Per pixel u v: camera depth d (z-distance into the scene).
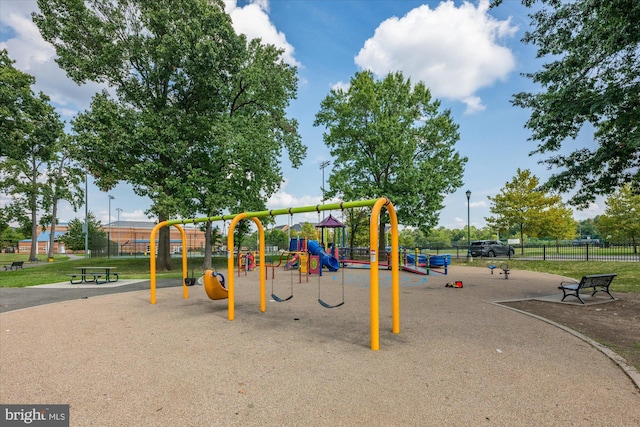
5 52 27.42
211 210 19.16
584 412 3.12
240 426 2.89
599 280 8.80
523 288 11.38
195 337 5.63
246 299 9.52
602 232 27.33
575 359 4.48
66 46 20.38
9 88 26.17
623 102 8.77
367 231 34.38
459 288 11.46
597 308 7.86
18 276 17.88
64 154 33.97
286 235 55.41
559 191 11.09
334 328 6.18
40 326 6.47
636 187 10.41
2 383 3.81
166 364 4.37
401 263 18.84
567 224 30.45
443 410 3.15
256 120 22.58
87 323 6.68
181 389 3.63
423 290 11.05
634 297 9.15
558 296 9.54
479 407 3.20
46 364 4.40
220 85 19.72
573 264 18.14
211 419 3.01
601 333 5.77
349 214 32.09
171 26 19.16
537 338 5.43
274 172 22.84
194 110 21.67
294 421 2.97
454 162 24.83
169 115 20.44
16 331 6.11
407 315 7.16
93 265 25.20
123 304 8.80
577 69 9.36
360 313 7.49
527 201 26.61
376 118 24.89
